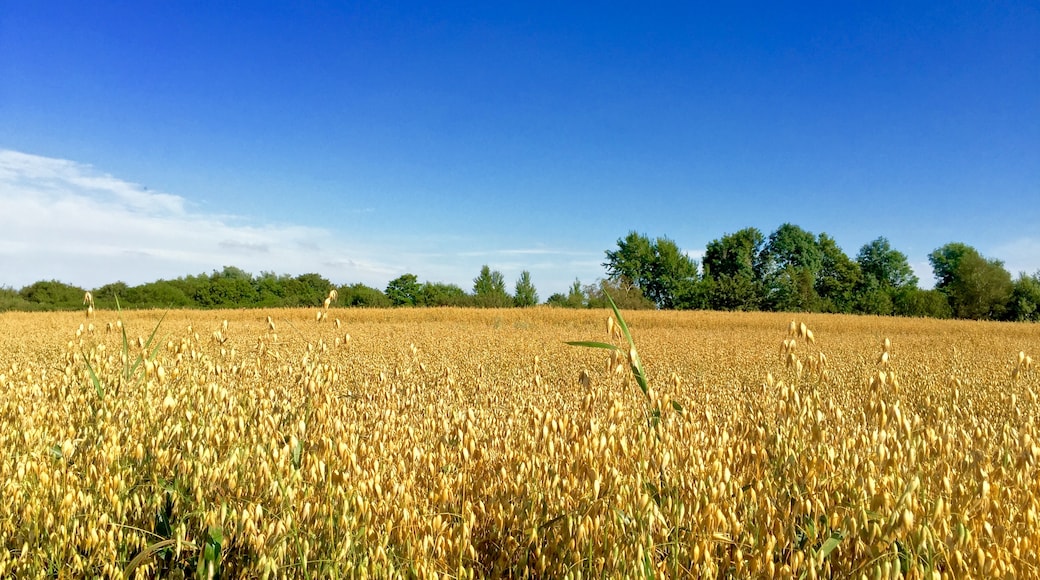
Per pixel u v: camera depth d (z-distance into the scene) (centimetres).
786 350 380
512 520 304
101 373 533
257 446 318
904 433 312
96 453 346
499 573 282
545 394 777
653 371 1256
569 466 319
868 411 343
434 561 263
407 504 290
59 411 473
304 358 486
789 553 277
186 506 318
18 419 457
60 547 280
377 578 245
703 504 267
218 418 387
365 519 271
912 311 7056
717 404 773
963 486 289
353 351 1509
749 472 331
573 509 284
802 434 334
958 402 691
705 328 3956
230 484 295
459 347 1744
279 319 3819
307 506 268
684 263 8625
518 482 322
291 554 264
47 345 1759
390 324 3447
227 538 280
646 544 245
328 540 267
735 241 8669
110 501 308
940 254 9150
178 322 3441
